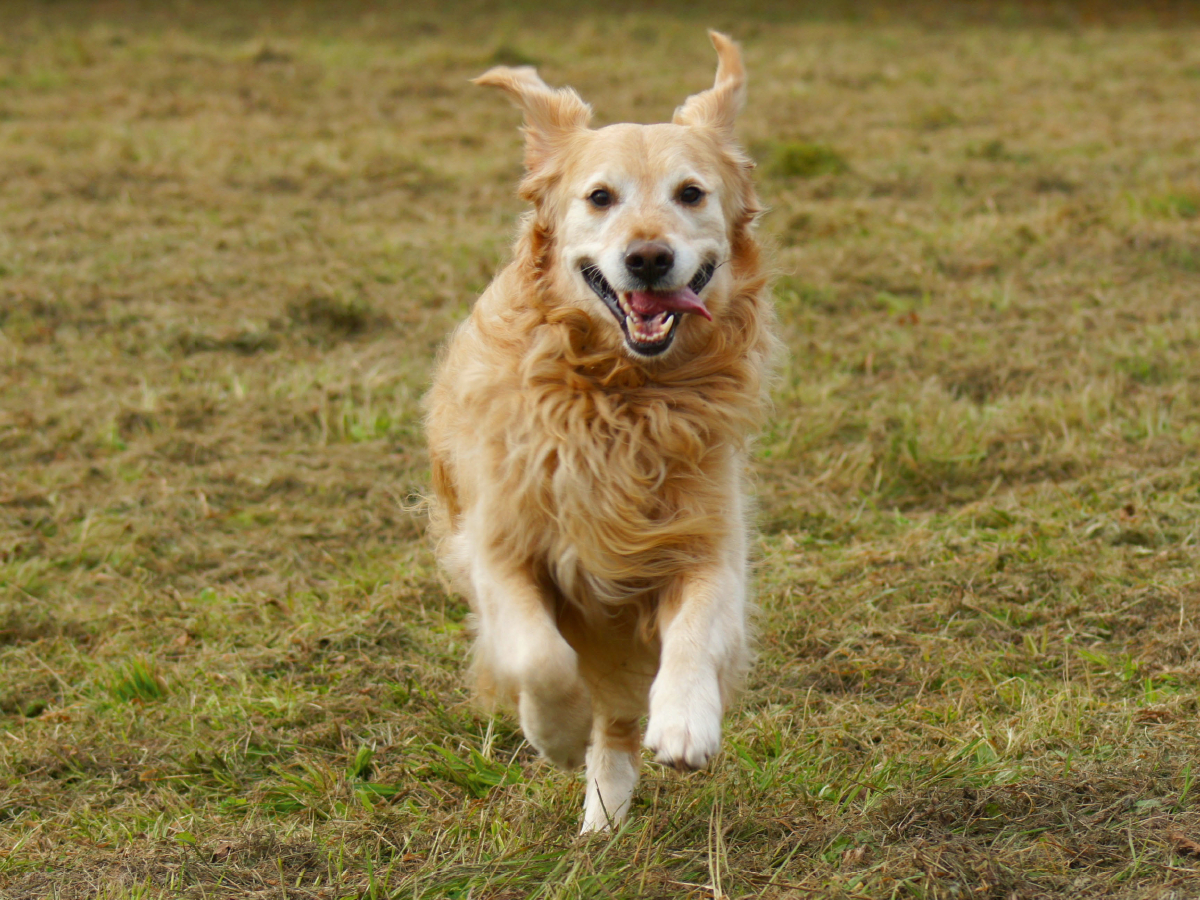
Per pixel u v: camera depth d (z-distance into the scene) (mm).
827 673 5410
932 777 4238
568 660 3943
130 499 7480
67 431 8219
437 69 19625
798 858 3775
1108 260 10961
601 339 4355
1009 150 14672
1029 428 7895
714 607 4062
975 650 5488
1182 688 4922
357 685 5578
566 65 19828
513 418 4273
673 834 4027
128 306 10297
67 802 4770
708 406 4355
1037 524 6551
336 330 10109
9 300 10141
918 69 19781
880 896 3422
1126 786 3992
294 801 4691
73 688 5625
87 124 15586
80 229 11922
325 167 14250
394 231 12320
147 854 4074
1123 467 7234
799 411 8312
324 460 8039
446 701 5457
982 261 11008
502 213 12844
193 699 5410
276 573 6773
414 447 8219
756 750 4777
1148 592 5734
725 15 24938
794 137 15445
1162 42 21891
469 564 4605
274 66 19531
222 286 10711
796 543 6750
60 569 6828
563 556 4262
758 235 4910
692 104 4859
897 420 8148
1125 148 14648
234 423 8516
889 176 13727
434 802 4668
